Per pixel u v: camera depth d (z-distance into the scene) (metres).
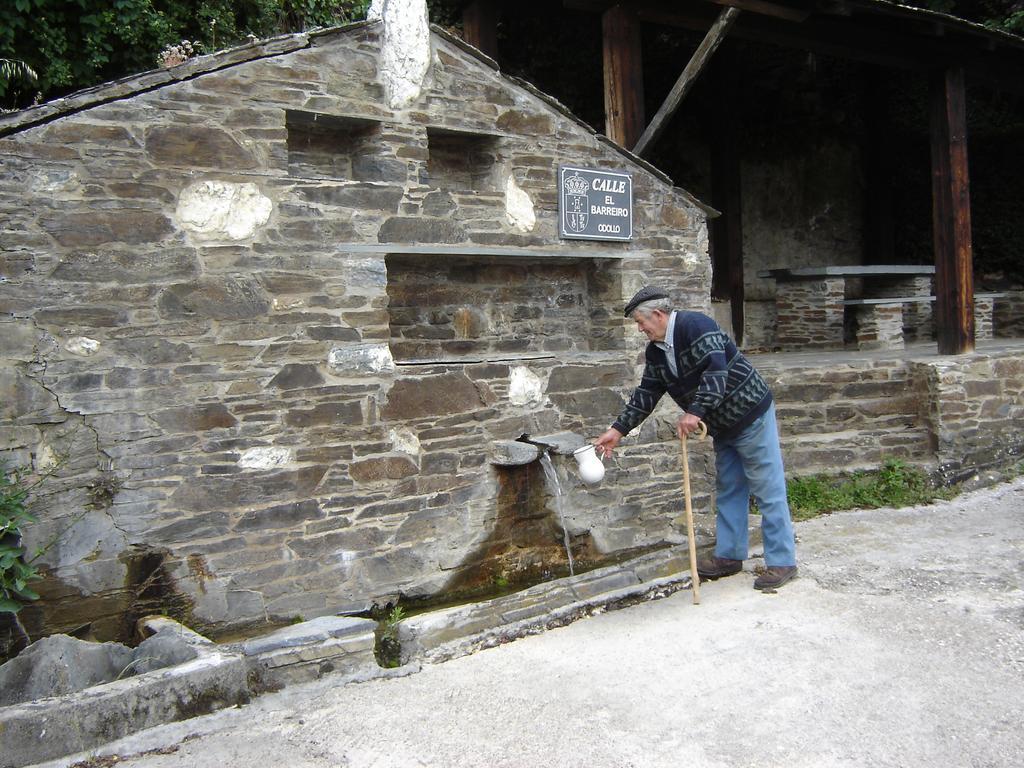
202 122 4.41
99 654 3.77
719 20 7.07
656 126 7.23
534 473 5.65
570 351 6.14
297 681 3.79
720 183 10.66
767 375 7.50
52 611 4.10
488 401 5.44
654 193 6.18
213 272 4.46
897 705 3.44
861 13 7.97
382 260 4.95
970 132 12.99
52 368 4.09
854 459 7.59
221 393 4.49
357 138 5.10
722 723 3.34
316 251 4.74
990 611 4.42
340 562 4.87
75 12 7.14
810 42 8.18
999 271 13.16
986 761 3.04
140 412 4.29
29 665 3.58
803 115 12.41
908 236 13.16
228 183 4.48
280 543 4.68
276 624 4.66
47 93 7.16
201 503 4.45
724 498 5.06
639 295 4.64
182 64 4.35
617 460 6.02
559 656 4.06
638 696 3.59
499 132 5.44
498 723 3.41
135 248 4.26
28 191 4.02
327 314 4.79
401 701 3.64
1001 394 7.99
